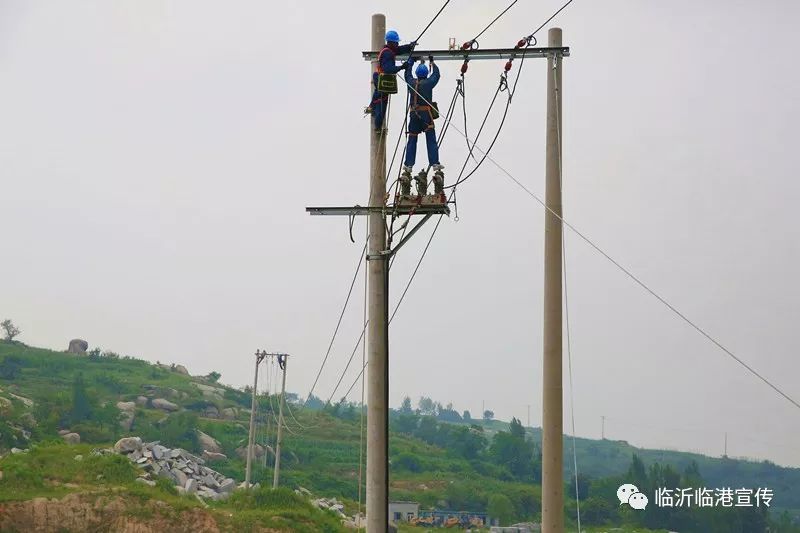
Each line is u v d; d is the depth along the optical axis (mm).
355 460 120938
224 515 53969
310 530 54469
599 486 101500
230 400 150250
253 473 102250
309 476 107375
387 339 17531
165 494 54250
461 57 18406
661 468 109188
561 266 17656
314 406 194250
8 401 112875
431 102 18422
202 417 135250
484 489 114625
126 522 51125
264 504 57312
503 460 135000
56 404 120000
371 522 16969
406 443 141625
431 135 18312
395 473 120750
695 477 108312
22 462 54594
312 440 129875
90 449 58000
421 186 18125
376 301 17625
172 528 51594
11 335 164625
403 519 89250
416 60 18516
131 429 118562
